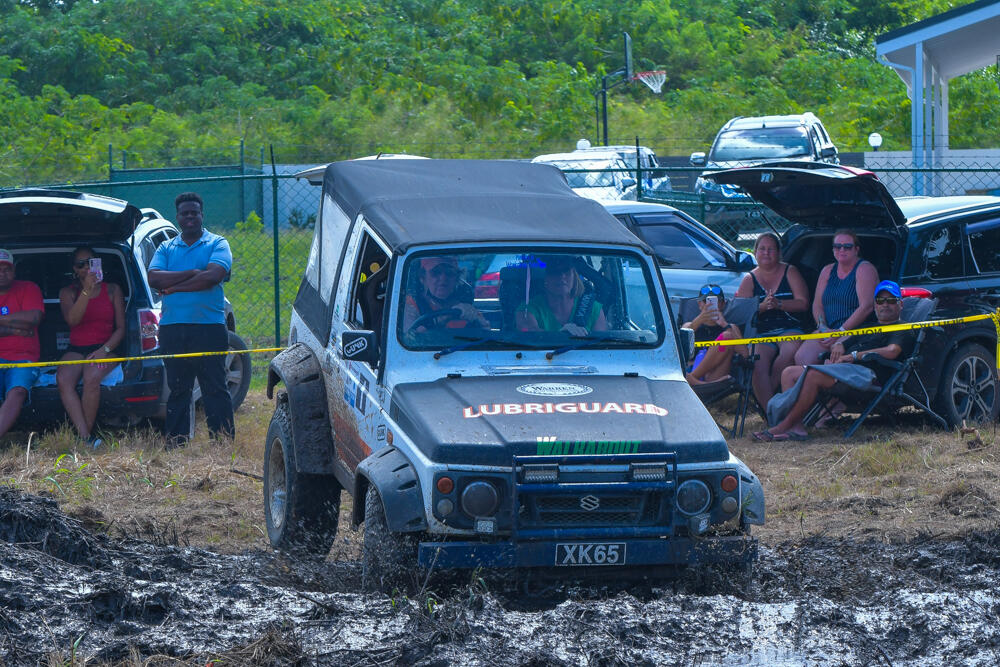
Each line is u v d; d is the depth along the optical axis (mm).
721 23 177500
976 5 68062
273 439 23109
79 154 106625
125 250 32781
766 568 18828
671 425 16828
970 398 31984
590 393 17656
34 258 34062
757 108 136250
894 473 27141
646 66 157625
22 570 16734
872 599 16906
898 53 73875
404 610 15664
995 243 33500
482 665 14172
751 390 33500
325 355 21906
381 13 166375
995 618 15852
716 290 33281
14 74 137250
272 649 14523
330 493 21875
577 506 16062
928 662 14641
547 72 146125
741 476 16906
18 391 31297
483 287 19062
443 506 15773
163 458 30250
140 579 17656
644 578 16594
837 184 31812
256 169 83438
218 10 153000
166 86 138125
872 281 31734
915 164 72375
